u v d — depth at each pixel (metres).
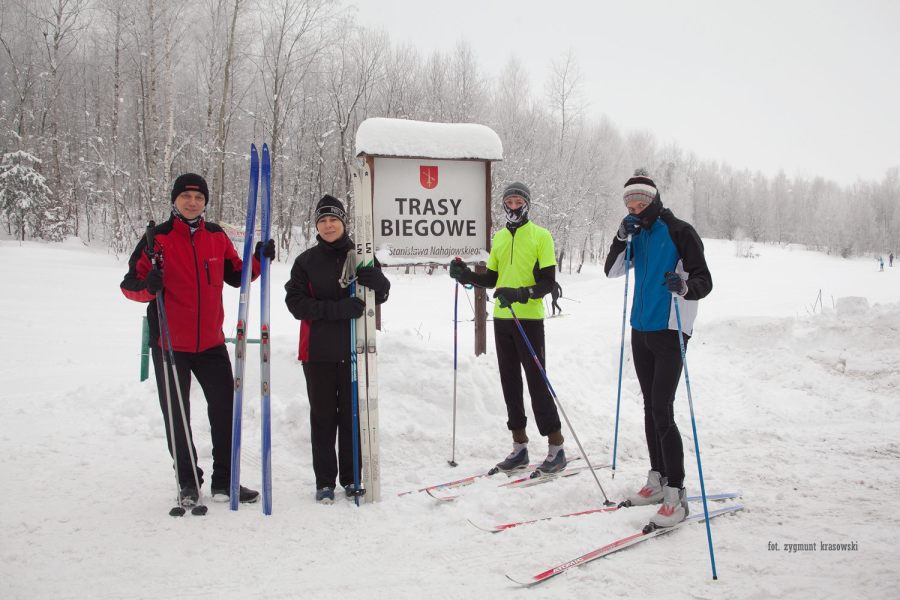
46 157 28.95
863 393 5.46
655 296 2.92
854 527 2.73
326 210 3.25
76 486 3.29
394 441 4.06
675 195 63.72
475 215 5.65
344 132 25.27
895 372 5.83
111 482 3.36
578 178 33.78
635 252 3.11
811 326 7.08
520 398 3.73
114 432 4.28
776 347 6.70
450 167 5.57
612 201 39.91
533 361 3.61
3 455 3.75
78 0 25.42
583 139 38.56
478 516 2.94
